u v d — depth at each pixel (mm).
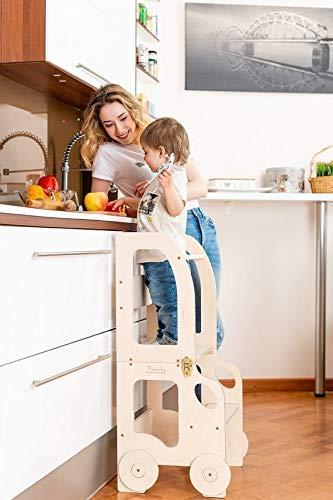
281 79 4340
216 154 4352
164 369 2443
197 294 2986
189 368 2422
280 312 4371
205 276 2877
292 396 4191
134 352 2465
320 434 3268
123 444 2461
